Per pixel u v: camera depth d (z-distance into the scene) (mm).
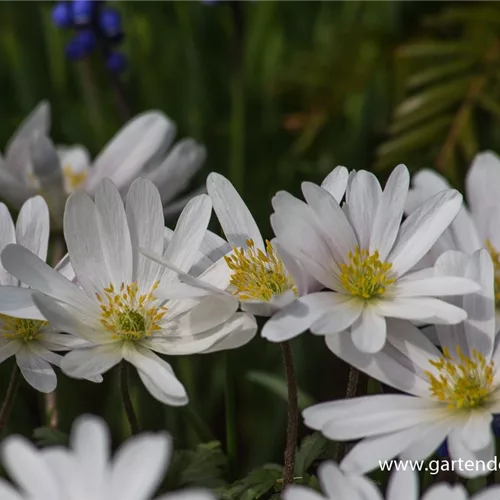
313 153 677
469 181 495
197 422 507
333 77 654
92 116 673
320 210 444
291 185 659
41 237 467
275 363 597
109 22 614
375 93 687
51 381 448
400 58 655
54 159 546
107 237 453
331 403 427
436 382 433
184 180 558
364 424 424
